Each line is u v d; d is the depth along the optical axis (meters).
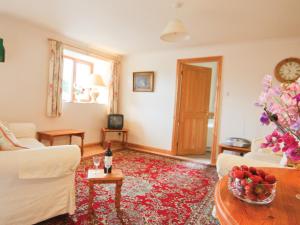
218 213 0.82
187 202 2.29
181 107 4.48
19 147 1.66
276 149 0.86
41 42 3.53
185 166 3.62
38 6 2.66
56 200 1.75
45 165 1.61
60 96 3.83
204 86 4.73
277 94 0.85
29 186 1.59
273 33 3.20
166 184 2.76
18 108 3.31
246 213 0.75
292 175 1.21
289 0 2.21
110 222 1.83
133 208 2.09
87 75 4.89
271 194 0.83
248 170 0.93
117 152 4.37
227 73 3.88
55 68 3.71
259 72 3.60
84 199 2.21
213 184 2.84
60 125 4.00
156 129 4.70
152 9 2.58
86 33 3.62
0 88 3.09
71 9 2.71
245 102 3.72
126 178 2.88
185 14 2.67
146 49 4.51
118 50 4.66
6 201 1.51
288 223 0.70
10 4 2.63
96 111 4.79
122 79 5.17
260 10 2.46
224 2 2.31
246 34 3.29
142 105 4.88
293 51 3.36
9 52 3.14
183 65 4.43
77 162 1.78
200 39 3.63
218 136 3.95
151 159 3.93
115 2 2.45
